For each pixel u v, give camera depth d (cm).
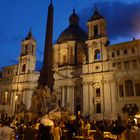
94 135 1541
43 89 4062
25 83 7581
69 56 7538
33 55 8194
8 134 1330
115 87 5575
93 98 5778
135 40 5650
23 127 2036
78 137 2127
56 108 3828
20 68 8006
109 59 5897
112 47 5981
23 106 6325
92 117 5588
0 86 8262
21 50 8306
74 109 6406
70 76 6812
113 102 5456
